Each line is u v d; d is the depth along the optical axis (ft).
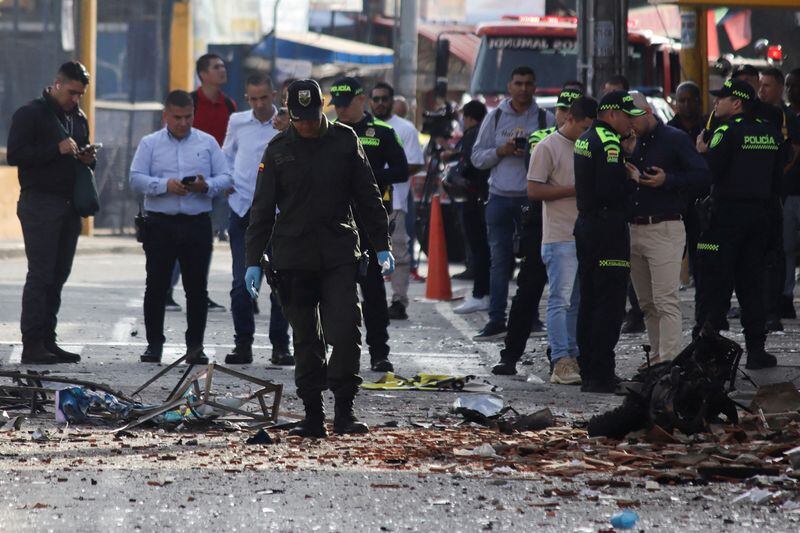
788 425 81.00
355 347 80.64
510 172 131.95
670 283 106.73
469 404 88.17
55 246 114.93
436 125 209.77
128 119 302.45
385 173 114.01
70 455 72.74
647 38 256.52
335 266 79.77
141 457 72.43
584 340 105.09
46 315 115.75
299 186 79.36
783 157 111.45
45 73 282.56
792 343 125.59
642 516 58.54
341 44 370.94
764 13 267.80
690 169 105.81
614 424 79.25
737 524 57.11
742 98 109.91
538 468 69.46
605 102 101.35
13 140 113.39
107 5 297.53
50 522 56.85
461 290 187.11
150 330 117.19
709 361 79.61
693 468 68.59
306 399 80.53
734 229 109.81
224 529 56.03
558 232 110.11
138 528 56.08
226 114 155.94
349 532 55.77
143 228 115.65
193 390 92.99
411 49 293.84
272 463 71.05
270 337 117.19
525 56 251.39
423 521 57.72
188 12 313.94
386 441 78.64
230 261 243.81
